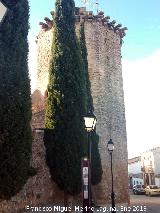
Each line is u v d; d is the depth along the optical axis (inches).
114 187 1075.9
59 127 693.3
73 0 783.7
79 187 676.1
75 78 735.1
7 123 446.6
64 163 672.4
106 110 1109.1
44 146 724.7
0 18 154.2
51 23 1162.0
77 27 1135.0
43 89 1151.6
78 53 760.3
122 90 1189.7
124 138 1157.1
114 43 1199.6
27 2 482.6
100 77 1121.4
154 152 2527.1
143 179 2709.2
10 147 450.6
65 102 708.0
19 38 461.7
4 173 445.4
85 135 717.3
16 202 599.2
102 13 1163.3
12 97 451.5
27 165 479.8
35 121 943.0
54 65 733.9
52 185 721.6
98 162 874.8
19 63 462.3
